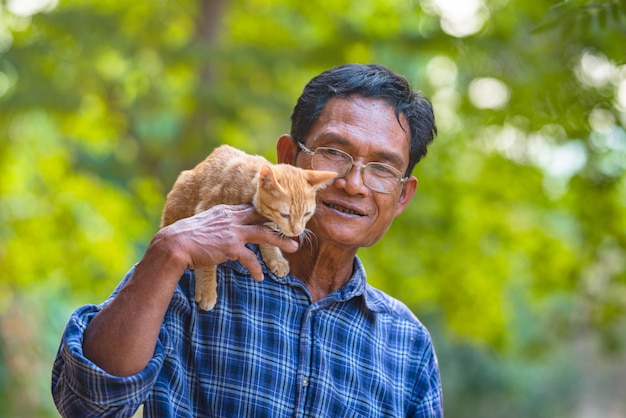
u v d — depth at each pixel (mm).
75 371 2281
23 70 10977
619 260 10531
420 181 12086
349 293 2834
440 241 12172
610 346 10633
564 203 11680
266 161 3350
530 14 9398
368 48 10992
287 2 13117
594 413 23328
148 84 12359
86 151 13133
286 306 2740
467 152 12586
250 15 13531
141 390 2330
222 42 11539
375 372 2850
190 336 2627
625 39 5445
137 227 12727
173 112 12828
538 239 12656
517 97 10094
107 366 2318
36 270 12758
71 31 11055
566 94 8203
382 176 2834
